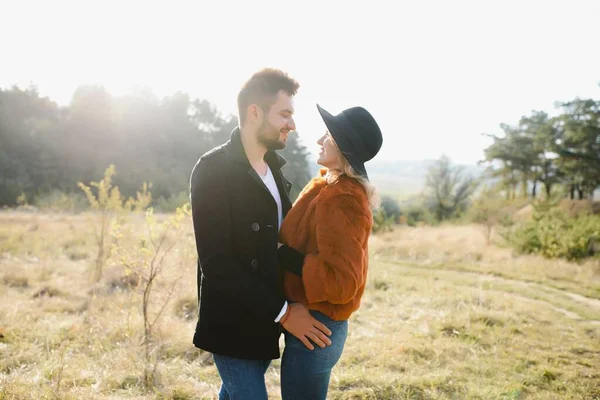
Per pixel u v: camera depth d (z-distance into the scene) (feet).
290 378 7.09
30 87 209.56
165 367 13.30
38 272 25.64
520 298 26.32
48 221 52.80
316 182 7.50
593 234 41.93
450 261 39.29
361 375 13.51
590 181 172.24
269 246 7.09
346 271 6.51
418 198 135.03
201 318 7.27
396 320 20.16
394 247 45.44
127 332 15.25
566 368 15.61
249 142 7.33
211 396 11.91
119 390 11.95
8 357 13.57
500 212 59.06
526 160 182.70
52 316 18.10
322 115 7.15
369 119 7.56
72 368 12.84
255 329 7.07
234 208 6.91
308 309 6.98
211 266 6.64
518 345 17.38
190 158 216.54
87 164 173.37
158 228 15.30
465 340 17.49
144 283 20.45
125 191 162.40
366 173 7.27
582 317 22.77
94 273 24.82
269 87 7.04
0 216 59.88
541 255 41.88
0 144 164.96
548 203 56.65
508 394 13.06
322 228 6.68
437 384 13.46
